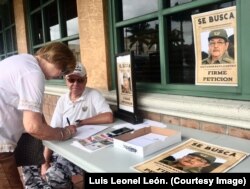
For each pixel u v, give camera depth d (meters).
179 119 1.87
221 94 1.71
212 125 1.68
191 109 1.74
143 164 1.23
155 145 1.36
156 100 1.97
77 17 3.13
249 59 1.53
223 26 1.63
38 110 1.49
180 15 1.94
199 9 1.81
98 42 2.59
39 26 4.21
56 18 3.69
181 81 2.00
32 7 4.28
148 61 2.24
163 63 2.05
